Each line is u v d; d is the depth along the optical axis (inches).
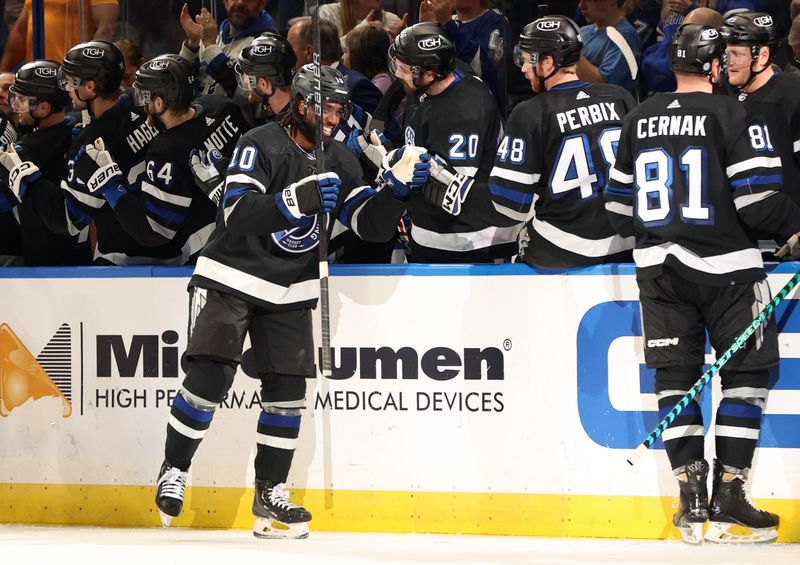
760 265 542.3
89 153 635.5
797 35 671.1
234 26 722.2
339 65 701.9
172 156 626.5
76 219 656.4
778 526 563.2
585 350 581.3
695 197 538.0
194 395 569.3
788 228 535.5
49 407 634.2
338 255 659.4
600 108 574.9
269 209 541.0
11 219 708.0
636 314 575.2
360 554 526.9
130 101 669.9
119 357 625.3
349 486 604.7
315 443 607.2
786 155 600.4
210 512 618.2
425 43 593.6
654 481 576.4
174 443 574.6
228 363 572.4
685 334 548.4
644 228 545.0
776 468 564.1
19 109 682.8
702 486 542.9
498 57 688.4
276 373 577.0
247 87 629.9
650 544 562.6
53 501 635.5
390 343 598.5
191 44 738.8
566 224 579.8
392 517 600.7
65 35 777.6
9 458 640.4
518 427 588.1
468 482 593.0
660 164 542.0
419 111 611.8
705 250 536.4
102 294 625.9
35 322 633.6
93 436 629.6
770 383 563.5
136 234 629.9
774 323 547.8
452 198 588.4
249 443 613.0
